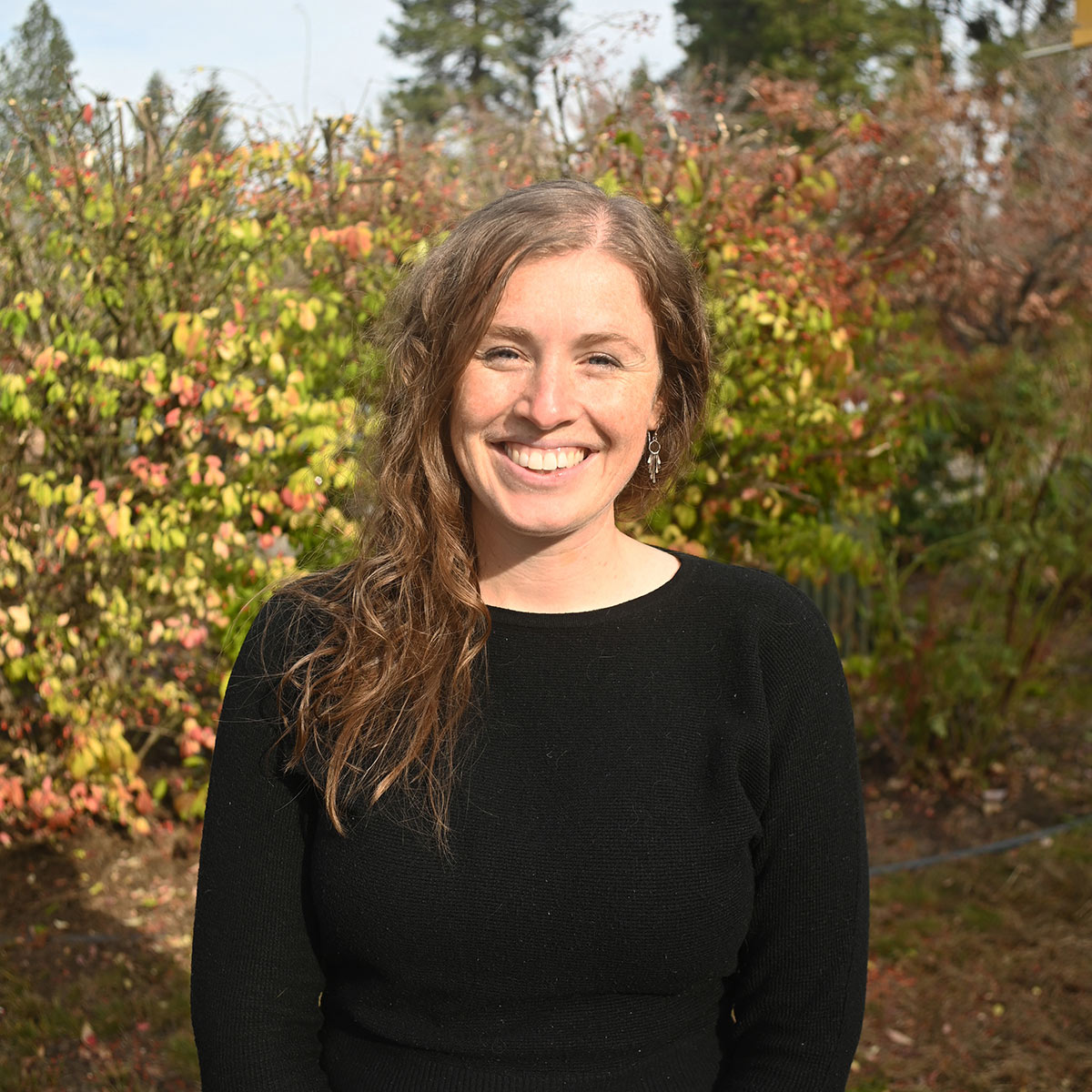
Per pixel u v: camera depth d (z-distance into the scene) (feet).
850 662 15.40
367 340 5.57
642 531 11.69
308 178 12.57
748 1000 4.24
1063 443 15.90
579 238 3.97
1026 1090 9.88
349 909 3.94
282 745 4.24
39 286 12.28
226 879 4.19
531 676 4.18
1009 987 11.28
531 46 95.09
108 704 12.66
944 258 24.31
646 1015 4.00
